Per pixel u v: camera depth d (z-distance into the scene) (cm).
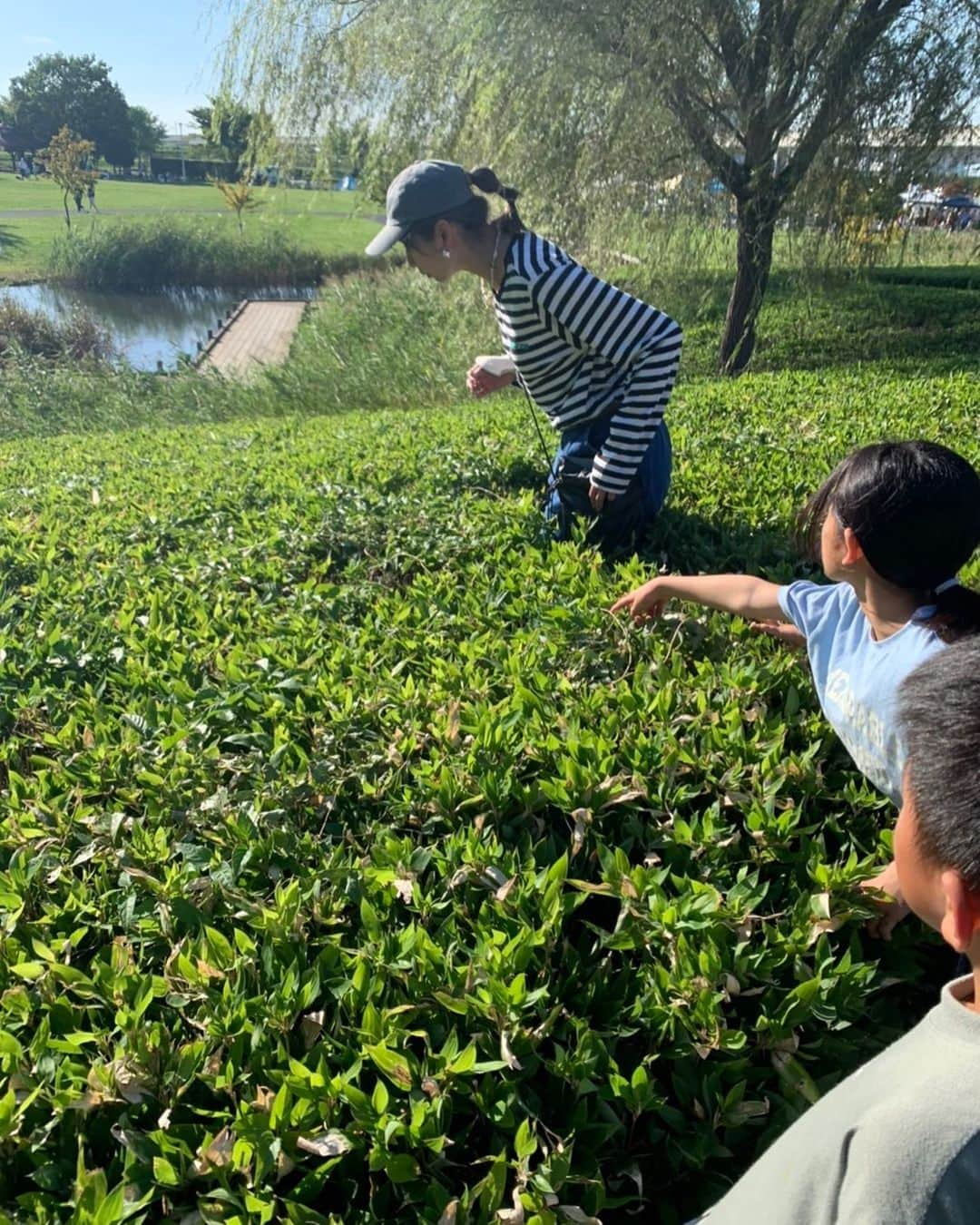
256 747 252
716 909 185
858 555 199
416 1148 151
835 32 1120
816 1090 168
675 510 421
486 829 215
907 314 1659
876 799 227
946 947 205
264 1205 138
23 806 231
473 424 625
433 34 1206
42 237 4162
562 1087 164
